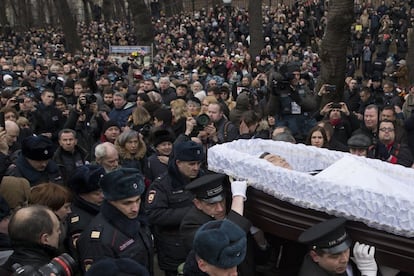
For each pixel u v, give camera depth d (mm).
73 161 6164
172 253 4371
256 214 2986
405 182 3193
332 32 8227
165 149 5668
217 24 30156
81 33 38469
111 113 8820
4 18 45219
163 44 29484
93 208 3895
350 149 5469
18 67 16562
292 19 28969
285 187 2818
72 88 11367
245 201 3051
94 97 8148
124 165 5809
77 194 3918
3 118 6680
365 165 3096
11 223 3102
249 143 3600
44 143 5168
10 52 32344
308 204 2732
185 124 7352
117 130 6836
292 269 3004
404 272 2631
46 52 31344
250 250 3031
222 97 10055
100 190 3898
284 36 26344
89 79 11742
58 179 5375
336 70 8312
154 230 4488
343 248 2553
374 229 2604
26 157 5180
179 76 15242
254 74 16500
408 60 17266
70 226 3822
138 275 2371
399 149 6105
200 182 3266
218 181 3234
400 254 2539
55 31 42188
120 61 19016
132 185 3418
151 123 7410
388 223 2539
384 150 5961
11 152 6754
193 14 38469
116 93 8797
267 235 3059
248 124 6684
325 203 2684
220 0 38219
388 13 25672
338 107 6953
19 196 4309
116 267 2357
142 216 3873
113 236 3406
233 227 2475
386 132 6047
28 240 3041
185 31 31531
